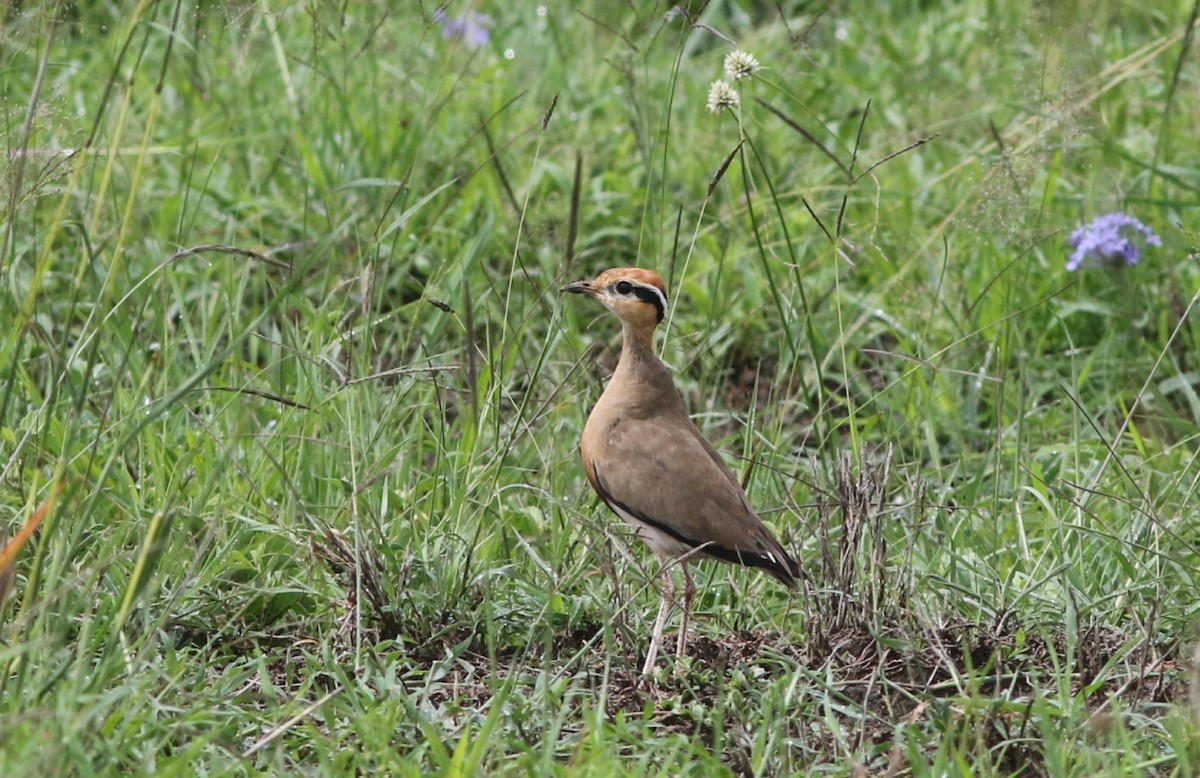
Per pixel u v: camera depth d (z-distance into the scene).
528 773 7.83
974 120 16.86
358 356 12.49
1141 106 17.27
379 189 14.88
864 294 14.80
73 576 8.96
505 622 10.03
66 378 10.62
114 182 14.04
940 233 14.98
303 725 8.33
